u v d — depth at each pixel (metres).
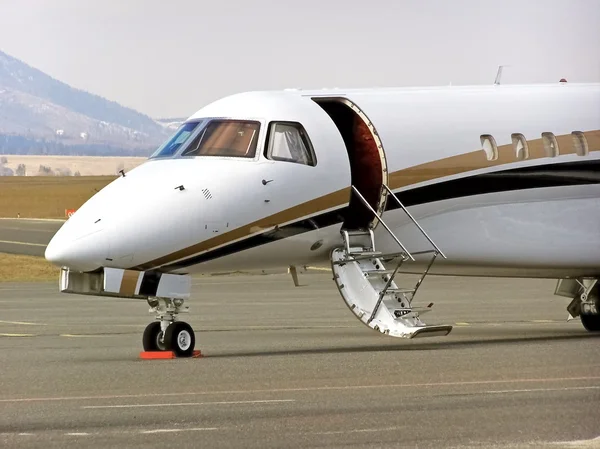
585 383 34.62
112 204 45.38
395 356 43.25
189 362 43.00
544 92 55.69
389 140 50.53
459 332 56.72
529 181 53.19
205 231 45.84
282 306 79.75
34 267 131.75
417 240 51.53
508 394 32.44
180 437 26.88
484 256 52.81
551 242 53.56
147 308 80.94
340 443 25.92
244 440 26.39
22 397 34.00
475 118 52.94
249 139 47.72
